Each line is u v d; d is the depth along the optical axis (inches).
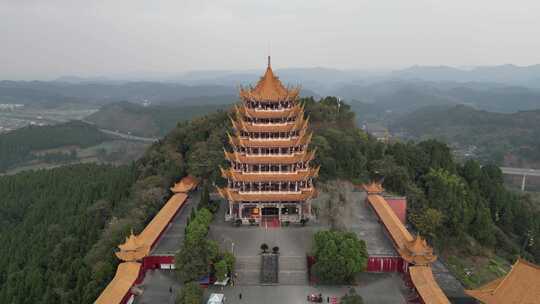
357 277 3410.4
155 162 5605.3
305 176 3986.2
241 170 4033.0
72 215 5226.4
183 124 6323.8
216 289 3206.2
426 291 2930.6
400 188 4968.0
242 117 4151.1
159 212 4111.7
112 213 4724.4
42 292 3649.1
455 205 4778.5
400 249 3408.0
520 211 5644.7
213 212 4212.6
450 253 4613.7
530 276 2581.2
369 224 4114.2
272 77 4141.2
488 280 4264.3
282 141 3978.8
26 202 6441.9
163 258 3476.9
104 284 3282.5
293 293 3171.8
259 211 4055.1
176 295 3129.9
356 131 6323.8
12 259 4564.5
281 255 3538.4
